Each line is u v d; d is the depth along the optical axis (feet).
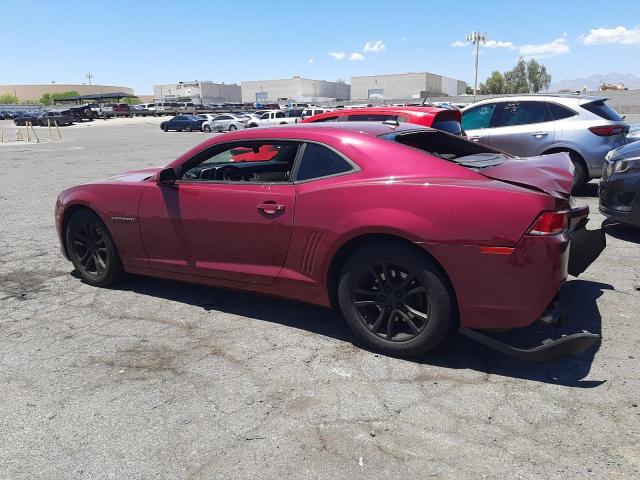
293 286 12.08
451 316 10.32
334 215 11.08
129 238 14.65
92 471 7.94
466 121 29.86
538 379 10.18
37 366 11.17
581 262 12.43
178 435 8.73
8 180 42.19
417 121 23.00
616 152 19.27
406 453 8.15
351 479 7.63
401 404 9.44
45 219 26.58
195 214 13.17
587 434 8.47
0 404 9.78
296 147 12.21
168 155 63.82
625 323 12.45
